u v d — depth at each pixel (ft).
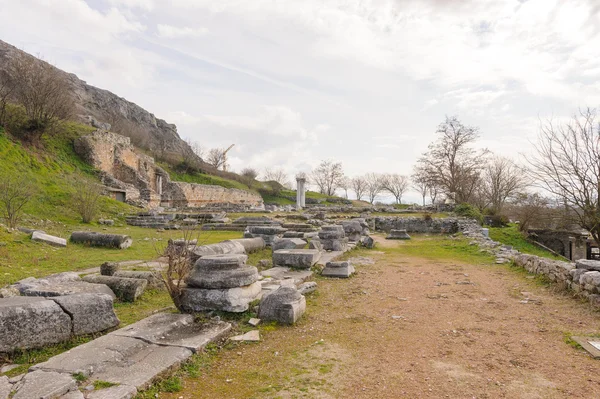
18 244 40.11
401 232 72.28
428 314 22.15
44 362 13.24
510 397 12.53
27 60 110.32
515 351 16.51
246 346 16.81
